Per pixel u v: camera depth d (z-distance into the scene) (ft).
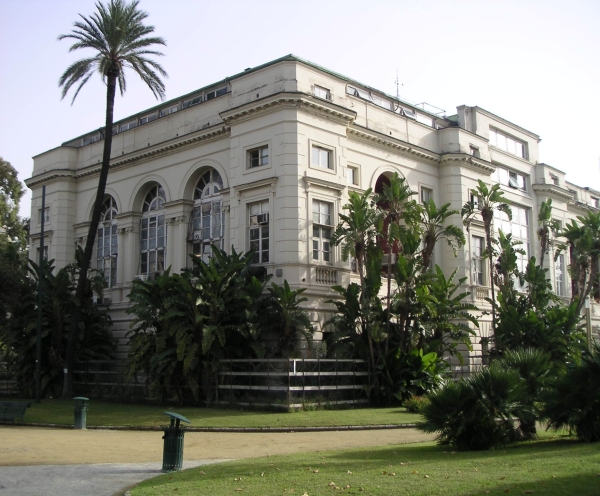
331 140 106.83
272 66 105.40
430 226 104.12
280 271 98.58
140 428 71.31
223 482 36.45
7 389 120.16
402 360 92.58
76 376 114.32
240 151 107.34
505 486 31.17
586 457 38.32
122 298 129.29
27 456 50.98
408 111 131.54
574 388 48.08
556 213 164.76
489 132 147.33
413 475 35.53
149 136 128.77
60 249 142.00
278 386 85.81
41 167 149.59
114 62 104.12
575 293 136.36
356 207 94.48
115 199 134.82
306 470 39.22
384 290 114.32
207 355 91.04
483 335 127.24
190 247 119.85
